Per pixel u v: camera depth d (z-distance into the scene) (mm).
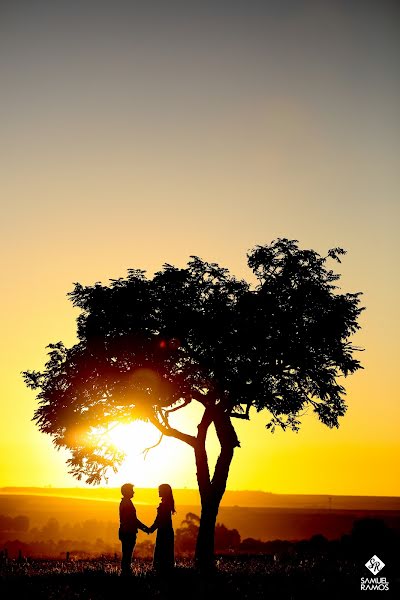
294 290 34562
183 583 22219
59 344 35250
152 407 33594
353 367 34750
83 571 25031
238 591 21422
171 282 34344
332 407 36062
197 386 34094
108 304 33812
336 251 35469
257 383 33500
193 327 33344
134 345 33188
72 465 34844
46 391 34625
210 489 32469
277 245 35594
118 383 33281
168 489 24688
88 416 33656
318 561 30734
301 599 20938
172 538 24469
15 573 24422
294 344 34031
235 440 33438
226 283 34969
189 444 33281
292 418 36625
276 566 28859
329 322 34031
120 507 23672
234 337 33438
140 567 26734
